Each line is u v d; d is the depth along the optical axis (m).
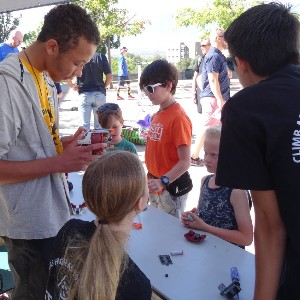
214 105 5.69
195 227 2.18
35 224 1.70
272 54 1.20
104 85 7.06
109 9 18.62
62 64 1.72
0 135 1.58
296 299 1.19
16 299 1.85
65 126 9.08
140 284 1.17
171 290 1.62
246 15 1.25
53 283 1.28
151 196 2.81
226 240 2.12
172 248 1.97
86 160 1.69
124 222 1.25
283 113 1.11
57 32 1.65
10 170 1.61
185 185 2.78
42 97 1.74
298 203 1.12
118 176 1.22
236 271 1.73
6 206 1.71
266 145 1.12
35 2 2.76
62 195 1.80
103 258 1.12
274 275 1.24
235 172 1.17
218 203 2.21
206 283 1.67
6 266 2.46
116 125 3.04
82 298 1.10
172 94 2.75
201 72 5.82
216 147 2.24
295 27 1.21
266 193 1.16
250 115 1.13
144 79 2.69
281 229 1.21
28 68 1.70
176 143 2.63
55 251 1.32
